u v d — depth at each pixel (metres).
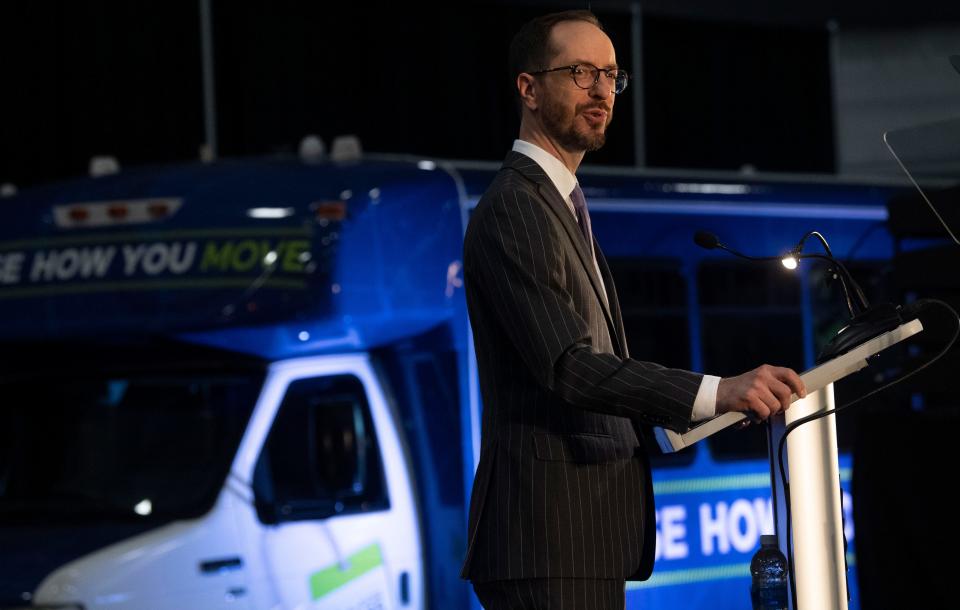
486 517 5.37
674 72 25.75
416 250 12.42
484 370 5.43
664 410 4.96
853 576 14.33
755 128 26.47
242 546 11.40
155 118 22.27
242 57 22.62
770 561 5.58
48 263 12.42
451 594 12.42
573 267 5.27
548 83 5.46
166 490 11.61
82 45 21.88
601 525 5.29
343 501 12.09
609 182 14.10
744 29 26.42
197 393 12.08
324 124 23.11
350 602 11.95
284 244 12.00
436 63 23.91
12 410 12.29
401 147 23.58
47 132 21.66
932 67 27.00
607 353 5.08
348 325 12.03
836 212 15.14
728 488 14.05
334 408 12.25
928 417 7.97
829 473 5.28
